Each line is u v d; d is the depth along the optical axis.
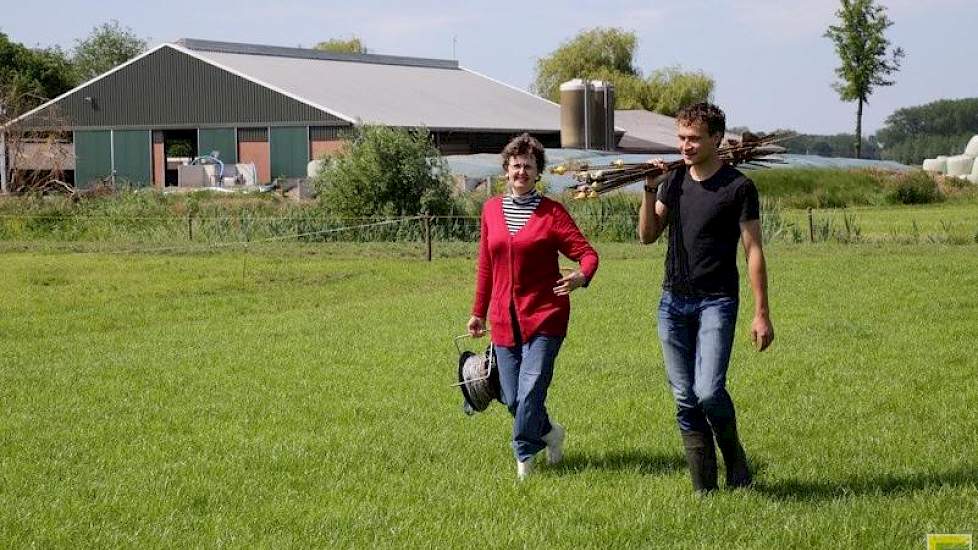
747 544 6.22
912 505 6.78
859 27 73.62
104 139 70.00
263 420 9.51
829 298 16.88
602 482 7.52
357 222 31.41
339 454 8.30
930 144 148.38
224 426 9.31
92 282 21.47
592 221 30.97
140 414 9.80
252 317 16.78
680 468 7.91
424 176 31.98
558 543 6.32
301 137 63.25
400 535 6.46
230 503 7.14
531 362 7.66
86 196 37.09
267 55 73.38
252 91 64.81
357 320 15.85
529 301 7.67
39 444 8.73
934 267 20.89
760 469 7.77
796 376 11.08
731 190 6.99
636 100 100.75
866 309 15.60
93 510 6.98
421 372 11.68
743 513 6.74
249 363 12.35
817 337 13.38
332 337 14.20
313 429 9.20
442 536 6.44
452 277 22.48
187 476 7.77
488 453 8.37
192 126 67.06
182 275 22.56
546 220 7.65
